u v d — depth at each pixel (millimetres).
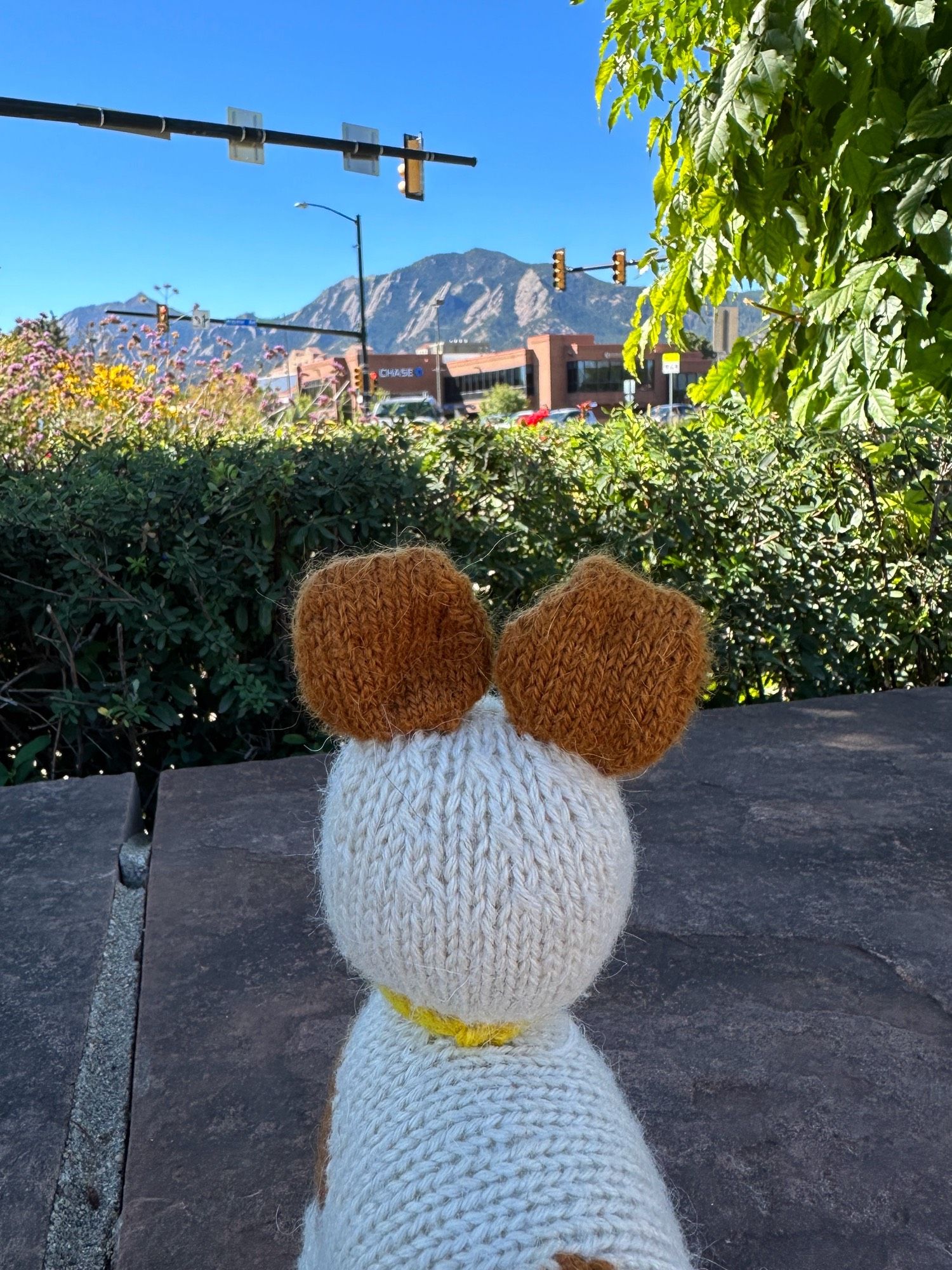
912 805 3506
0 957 2604
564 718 916
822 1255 1704
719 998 2426
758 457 4945
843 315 4156
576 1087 953
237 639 4023
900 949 2611
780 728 4336
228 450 4094
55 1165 1923
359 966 1003
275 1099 2082
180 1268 1683
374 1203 881
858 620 4914
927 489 4926
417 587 943
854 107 3748
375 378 13008
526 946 893
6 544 3771
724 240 4562
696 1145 1952
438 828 896
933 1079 2133
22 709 4066
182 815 3449
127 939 2781
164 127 14695
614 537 4656
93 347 8109
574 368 78562
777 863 3094
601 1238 818
